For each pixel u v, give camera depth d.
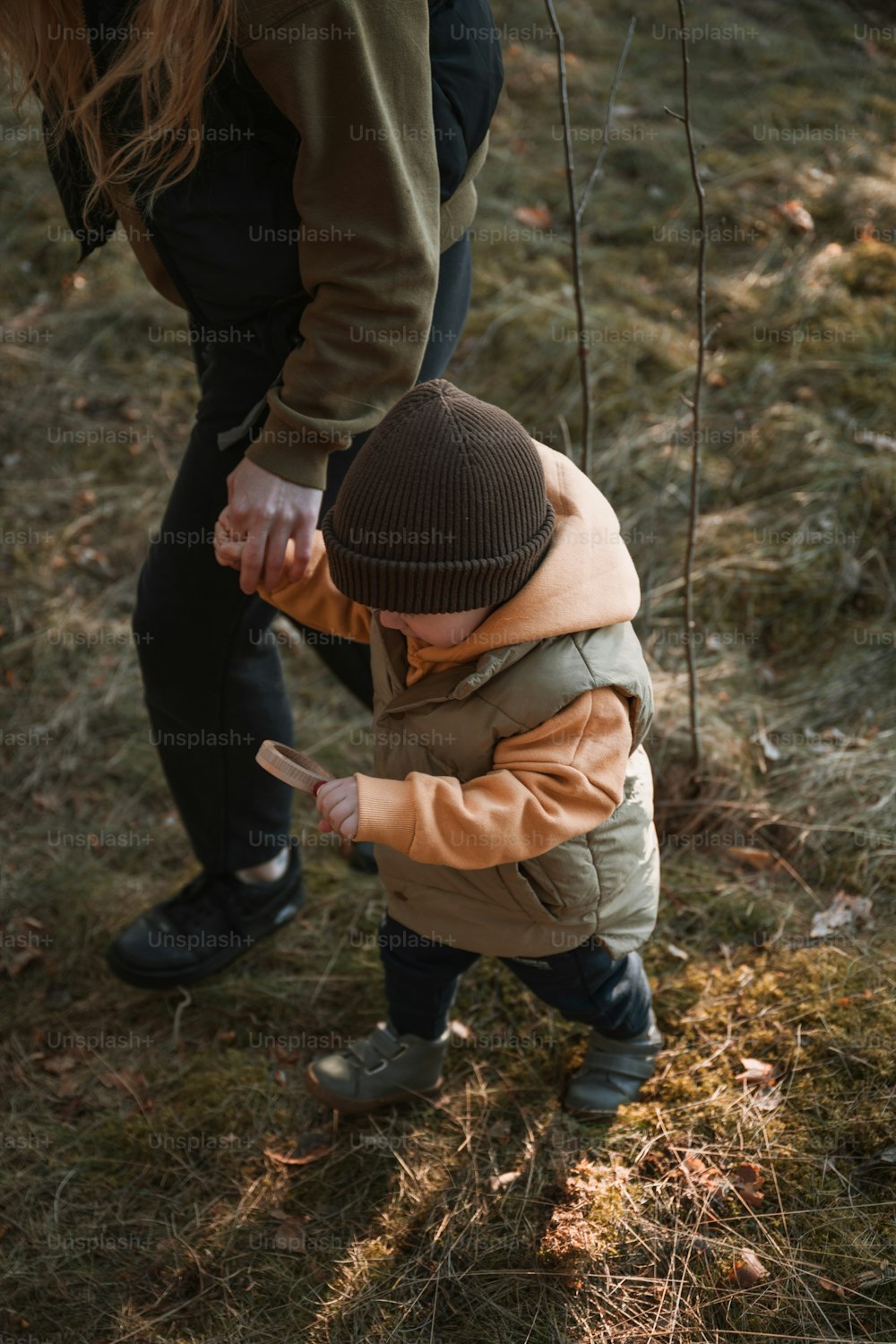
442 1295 1.67
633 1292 1.63
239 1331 1.66
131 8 1.40
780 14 5.25
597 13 5.14
